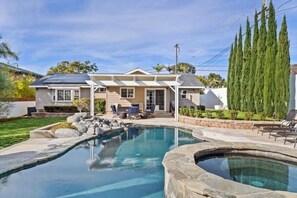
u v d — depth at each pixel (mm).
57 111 27797
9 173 7613
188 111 20672
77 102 27500
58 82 30016
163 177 8016
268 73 18969
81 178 7801
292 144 10961
